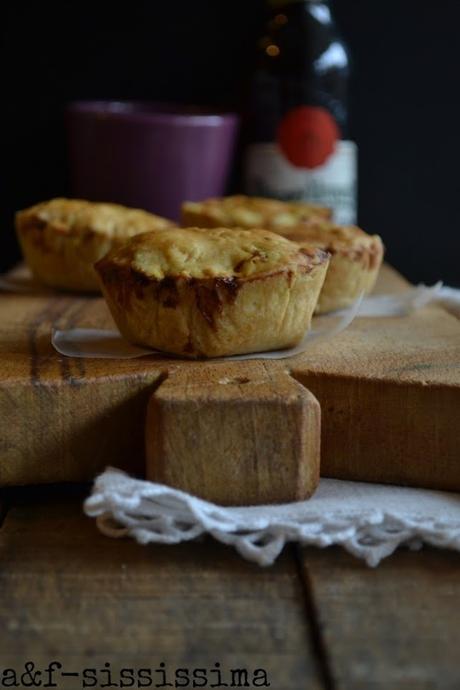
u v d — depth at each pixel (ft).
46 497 1.55
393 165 2.48
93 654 1.29
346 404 1.53
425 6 2.42
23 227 2.00
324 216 2.03
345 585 1.38
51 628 1.32
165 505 1.44
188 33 2.40
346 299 1.83
